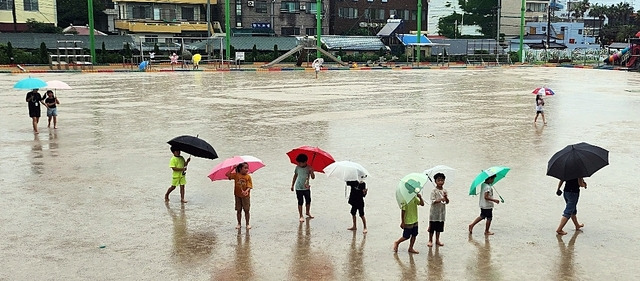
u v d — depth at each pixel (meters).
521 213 10.46
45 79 41.62
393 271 7.83
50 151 15.94
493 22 95.75
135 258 8.23
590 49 95.75
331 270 7.86
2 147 16.47
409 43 73.31
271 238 9.12
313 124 21.11
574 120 22.95
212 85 38.44
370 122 21.69
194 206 10.84
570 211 9.25
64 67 54.22
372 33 87.44
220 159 14.90
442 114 24.36
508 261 8.20
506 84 42.00
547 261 8.21
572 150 9.14
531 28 99.38
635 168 14.08
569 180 9.12
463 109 26.28
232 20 78.44
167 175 13.21
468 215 10.32
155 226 9.66
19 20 67.00
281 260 8.21
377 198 11.39
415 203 8.34
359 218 10.15
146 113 23.97
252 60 66.44
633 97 32.47
